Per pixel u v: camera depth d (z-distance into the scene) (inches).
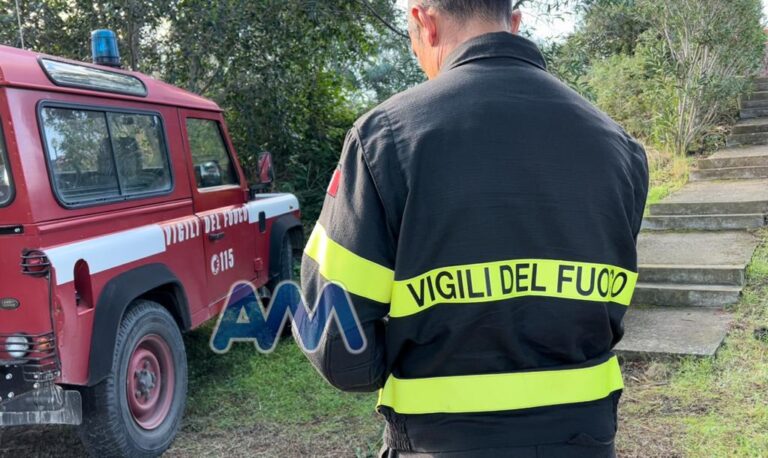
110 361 126.6
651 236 256.1
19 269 115.4
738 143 367.9
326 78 350.3
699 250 230.1
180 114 171.2
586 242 49.2
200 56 285.4
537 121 49.9
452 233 47.9
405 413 51.3
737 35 356.5
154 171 157.0
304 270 53.8
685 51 361.7
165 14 275.7
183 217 164.9
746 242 235.3
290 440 149.3
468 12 54.5
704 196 274.4
